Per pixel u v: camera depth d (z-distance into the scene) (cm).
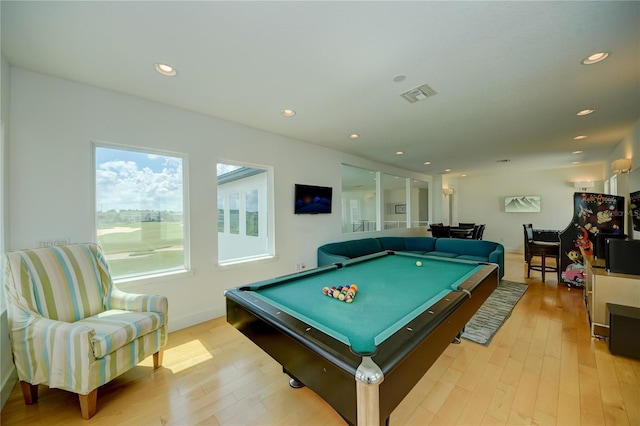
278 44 181
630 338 218
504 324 288
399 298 180
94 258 223
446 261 305
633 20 157
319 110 298
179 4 145
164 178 292
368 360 96
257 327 153
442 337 139
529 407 165
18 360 171
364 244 511
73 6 145
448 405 167
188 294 297
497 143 444
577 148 482
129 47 184
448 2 144
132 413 165
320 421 158
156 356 210
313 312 156
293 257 411
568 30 167
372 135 395
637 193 317
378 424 89
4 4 142
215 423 157
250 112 304
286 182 402
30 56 194
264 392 183
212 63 204
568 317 306
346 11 150
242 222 451
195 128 305
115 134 253
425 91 252
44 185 219
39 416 164
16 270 178
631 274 252
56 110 225
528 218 773
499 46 183
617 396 174
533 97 266
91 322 187
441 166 671
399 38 175
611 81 234
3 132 195
